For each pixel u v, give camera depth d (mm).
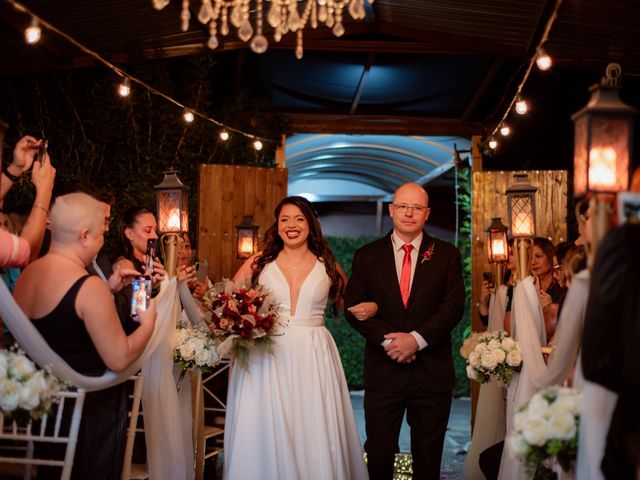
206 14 4219
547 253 5910
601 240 2670
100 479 3557
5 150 7438
